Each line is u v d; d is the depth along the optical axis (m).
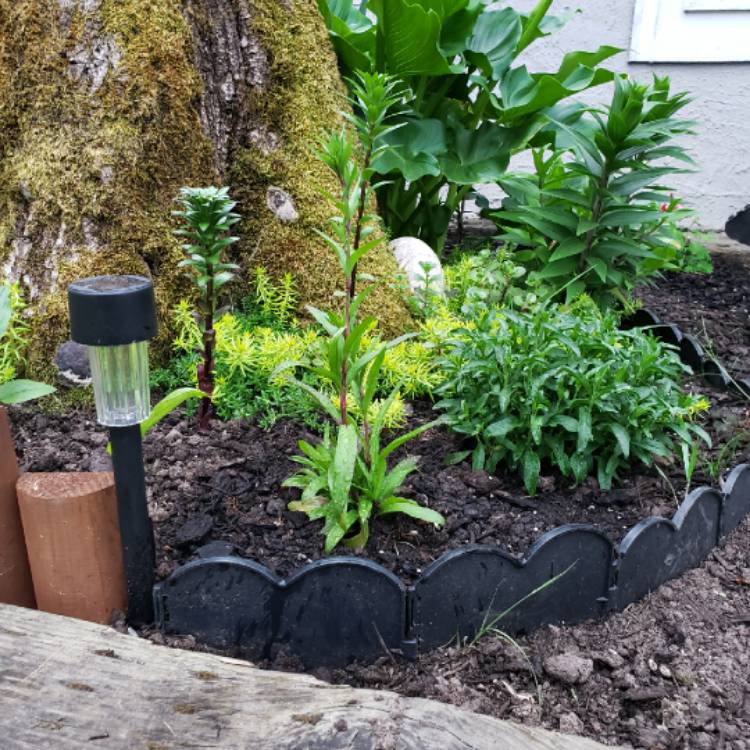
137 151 2.61
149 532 1.70
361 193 2.14
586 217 3.38
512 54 3.85
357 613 1.78
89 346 1.48
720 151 5.63
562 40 5.48
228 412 2.48
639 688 1.77
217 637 1.78
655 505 2.24
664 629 1.97
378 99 2.11
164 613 1.76
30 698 1.34
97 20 2.60
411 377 2.53
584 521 2.15
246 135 3.00
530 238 3.69
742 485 2.37
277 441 2.33
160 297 2.68
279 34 2.98
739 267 4.88
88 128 2.60
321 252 2.93
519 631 1.92
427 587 1.79
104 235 2.62
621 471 2.39
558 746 1.38
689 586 2.13
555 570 1.91
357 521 2.02
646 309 3.83
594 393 2.17
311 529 1.99
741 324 3.85
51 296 2.57
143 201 2.66
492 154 3.81
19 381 1.69
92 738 1.27
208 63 2.88
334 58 3.25
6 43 2.67
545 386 2.24
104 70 2.60
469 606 1.85
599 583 1.98
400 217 3.99
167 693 1.38
